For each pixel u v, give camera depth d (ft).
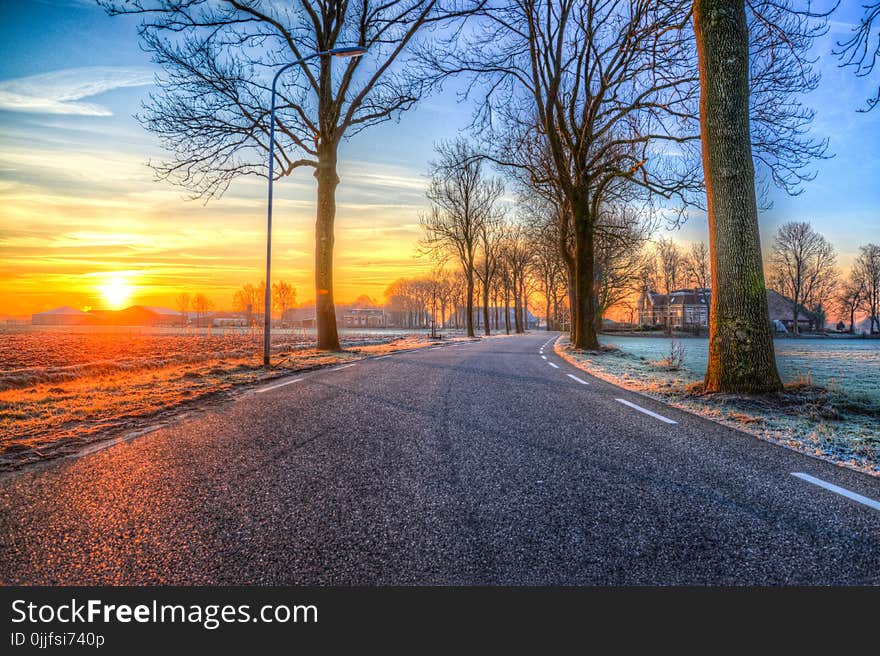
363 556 7.80
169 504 9.97
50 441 15.19
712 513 9.49
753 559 7.69
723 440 15.49
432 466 12.57
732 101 23.65
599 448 14.39
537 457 13.42
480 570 7.39
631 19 45.60
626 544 8.17
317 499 10.25
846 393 24.62
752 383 23.30
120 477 11.68
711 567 7.46
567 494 10.53
